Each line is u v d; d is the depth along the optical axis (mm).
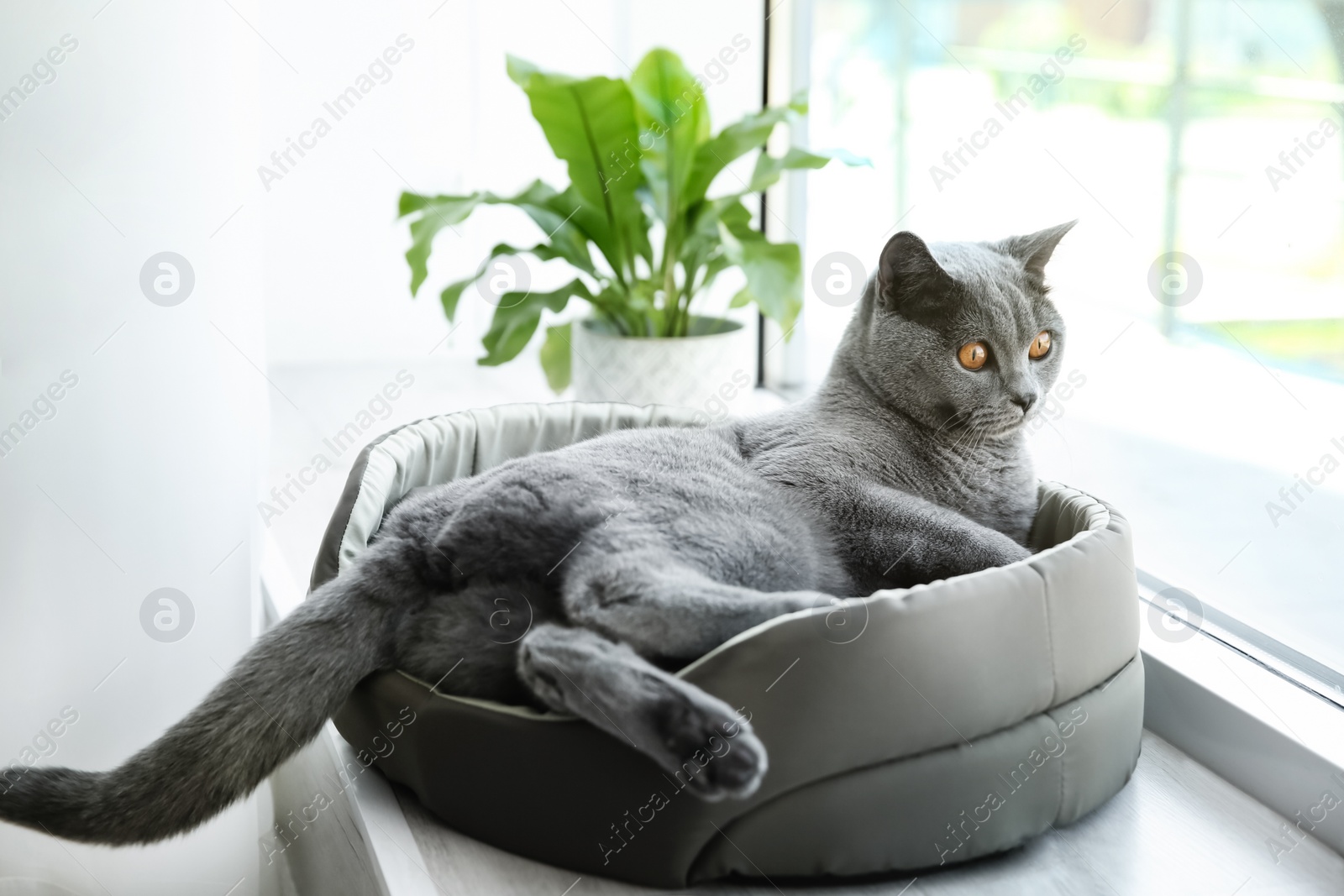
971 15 2117
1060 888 1080
